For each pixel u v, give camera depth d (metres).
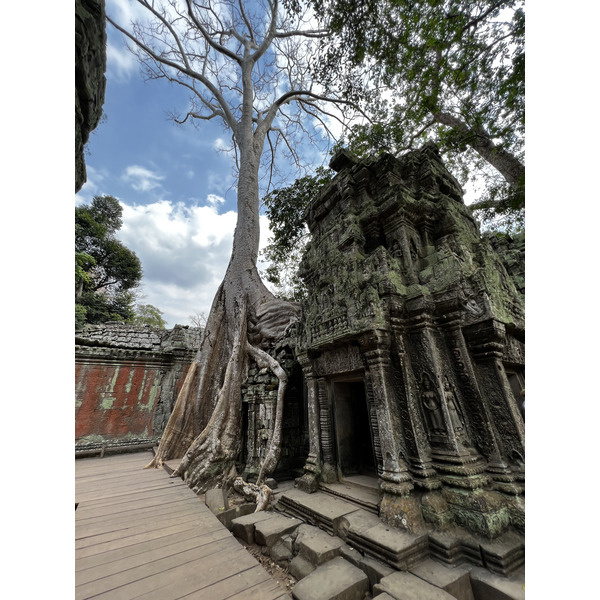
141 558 3.65
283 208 14.68
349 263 5.93
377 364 4.95
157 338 12.91
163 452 8.60
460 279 4.79
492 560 3.31
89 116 5.43
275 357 8.72
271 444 7.14
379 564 3.52
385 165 6.54
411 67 8.97
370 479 5.68
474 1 7.12
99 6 4.89
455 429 4.31
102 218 30.58
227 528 4.79
